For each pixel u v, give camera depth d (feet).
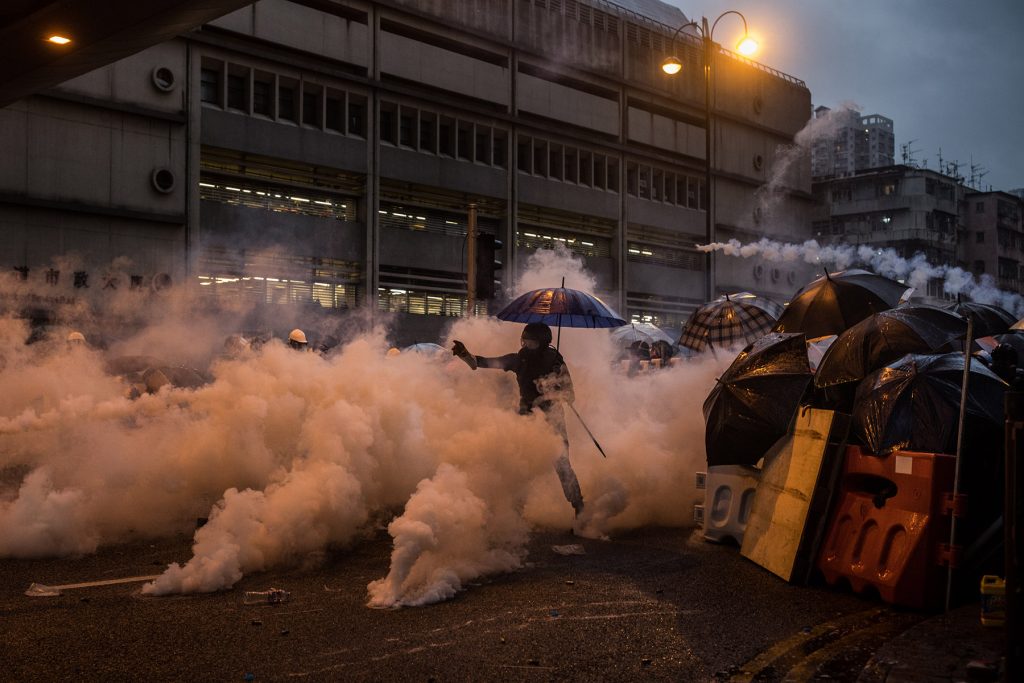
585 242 154.61
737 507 22.97
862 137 542.98
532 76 144.15
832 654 14.06
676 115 171.01
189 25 48.83
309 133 115.75
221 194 110.11
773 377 23.29
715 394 23.94
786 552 19.24
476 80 134.00
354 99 121.60
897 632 15.31
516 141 140.46
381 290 123.75
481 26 134.92
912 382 18.40
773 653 14.12
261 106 115.03
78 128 98.32
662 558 21.36
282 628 15.31
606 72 154.40
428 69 127.85
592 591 18.03
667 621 15.90
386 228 123.75
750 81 184.24
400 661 13.62
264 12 111.04
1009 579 10.42
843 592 18.13
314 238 116.26
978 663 12.77
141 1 45.14
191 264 105.40
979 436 17.30
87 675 12.87
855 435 19.35
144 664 13.38
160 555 21.21
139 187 102.27
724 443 23.27
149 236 102.89
